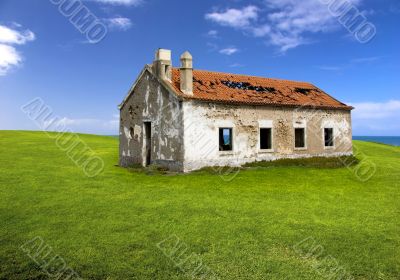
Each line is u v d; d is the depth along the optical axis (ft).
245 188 51.29
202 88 72.02
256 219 34.35
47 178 56.70
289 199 44.24
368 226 32.53
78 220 33.22
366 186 55.16
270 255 25.23
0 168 65.26
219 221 33.47
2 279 21.08
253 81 85.92
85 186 51.13
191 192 47.88
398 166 81.97
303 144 82.94
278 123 77.82
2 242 27.02
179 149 64.80
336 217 35.63
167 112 67.92
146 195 45.47
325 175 65.16
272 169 70.23
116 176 62.28
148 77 73.61
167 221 33.24
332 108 87.40
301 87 94.22
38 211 36.27
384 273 22.52
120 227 31.17
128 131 80.94
